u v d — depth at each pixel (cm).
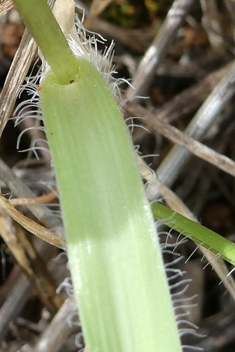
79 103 7
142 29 17
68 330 11
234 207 16
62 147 7
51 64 7
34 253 12
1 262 13
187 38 17
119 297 6
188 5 14
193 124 13
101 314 6
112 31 16
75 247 6
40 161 14
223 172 16
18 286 12
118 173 7
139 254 6
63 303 12
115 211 7
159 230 13
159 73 16
